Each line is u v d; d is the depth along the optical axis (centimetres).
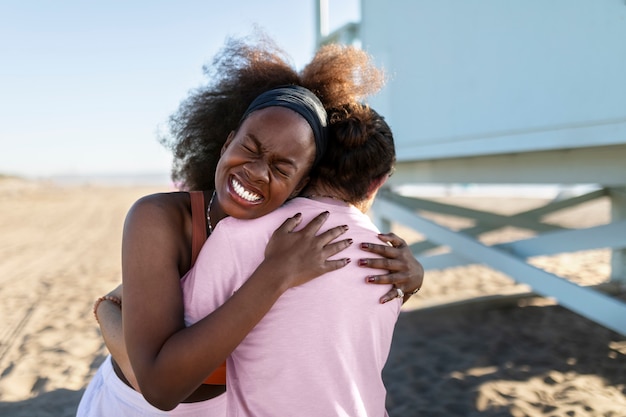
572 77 312
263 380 124
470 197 1936
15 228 1312
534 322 472
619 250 541
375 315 132
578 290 329
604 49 289
